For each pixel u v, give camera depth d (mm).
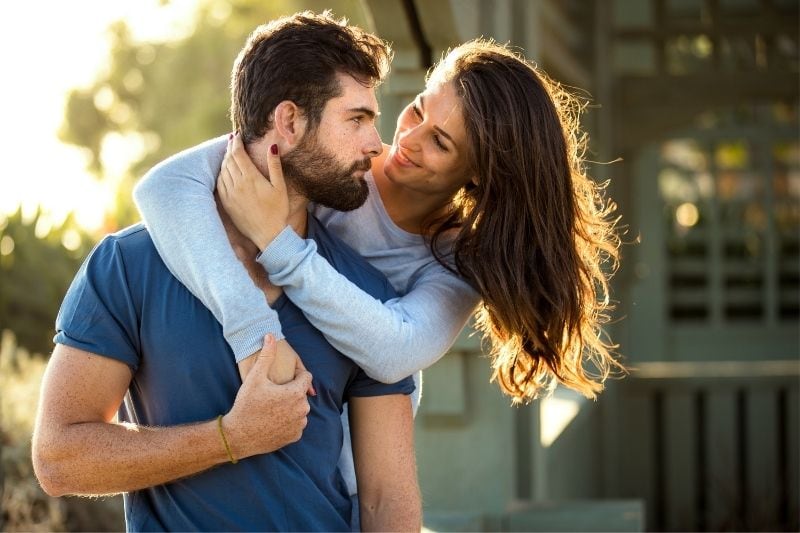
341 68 3248
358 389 3488
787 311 16906
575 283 3664
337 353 3385
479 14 6445
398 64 6020
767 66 12133
